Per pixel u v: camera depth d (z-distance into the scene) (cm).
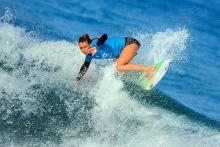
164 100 2372
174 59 3441
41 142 1931
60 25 3716
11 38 2516
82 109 2148
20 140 1906
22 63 2341
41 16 3788
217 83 3291
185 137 2083
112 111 2184
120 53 2344
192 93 3069
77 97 2209
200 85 3209
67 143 1962
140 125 2130
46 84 2236
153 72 2325
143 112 2223
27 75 2264
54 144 1939
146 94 2356
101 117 2141
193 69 3425
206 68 3497
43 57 2441
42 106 2091
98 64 2552
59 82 2291
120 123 2130
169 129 2131
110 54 2317
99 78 2422
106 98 2242
